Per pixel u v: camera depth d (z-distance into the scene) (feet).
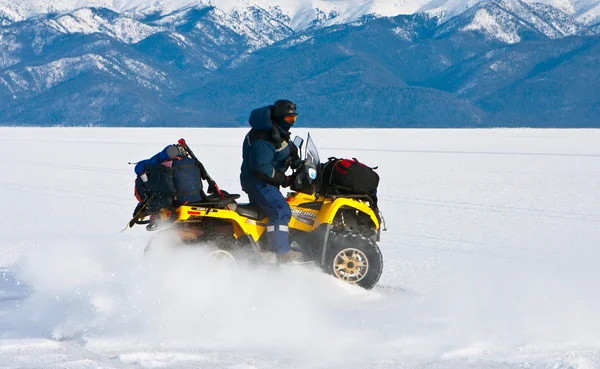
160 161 35.42
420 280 39.34
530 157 157.48
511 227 59.98
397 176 110.01
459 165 133.69
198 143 233.55
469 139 278.05
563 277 39.86
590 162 140.77
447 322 29.68
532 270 42.01
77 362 23.93
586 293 35.60
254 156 34.99
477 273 41.34
